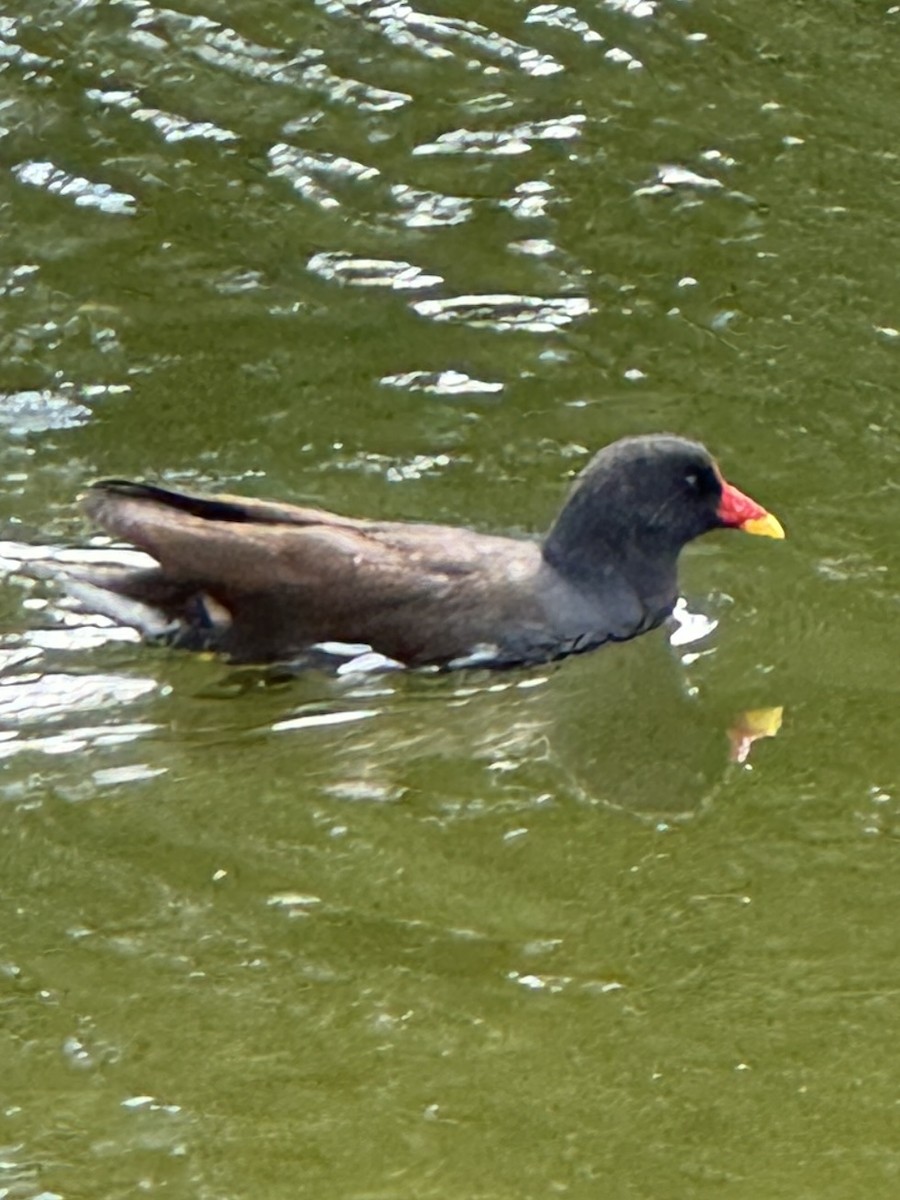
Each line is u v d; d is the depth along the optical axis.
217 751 12.16
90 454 14.15
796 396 14.98
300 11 18.05
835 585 13.55
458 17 18.09
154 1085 10.07
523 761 12.20
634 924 11.05
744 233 16.38
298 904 11.08
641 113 17.39
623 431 14.61
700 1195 9.58
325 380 14.89
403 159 16.84
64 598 13.00
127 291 15.55
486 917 11.05
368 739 12.33
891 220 16.56
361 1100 10.02
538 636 12.95
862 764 12.18
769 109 17.52
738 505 13.23
